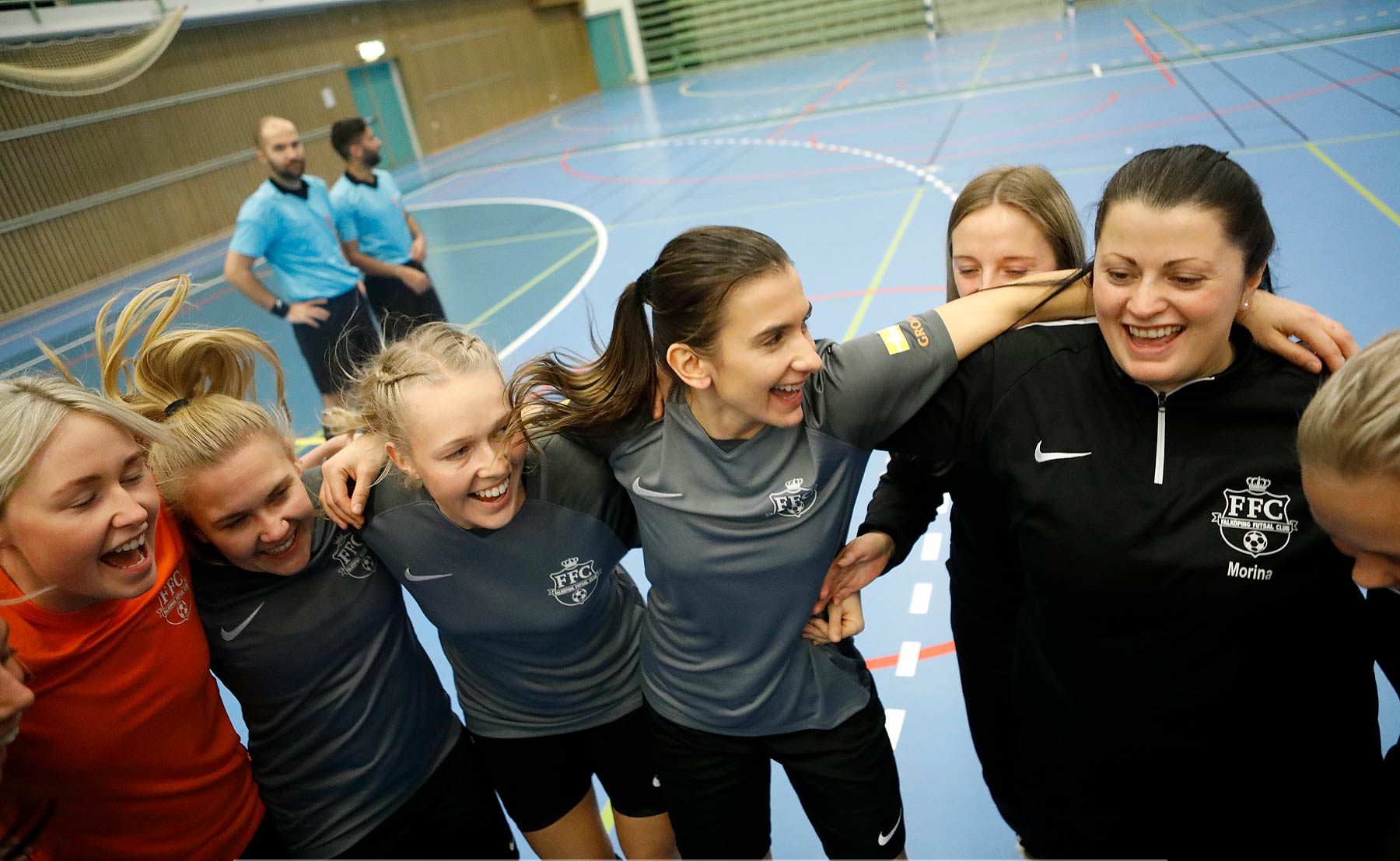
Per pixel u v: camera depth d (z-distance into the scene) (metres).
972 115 11.99
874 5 22.73
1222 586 1.25
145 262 12.23
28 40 10.44
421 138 17.91
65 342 8.91
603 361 1.66
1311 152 7.59
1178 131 9.05
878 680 3.00
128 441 1.39
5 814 1.45
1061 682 1.46
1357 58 10.58
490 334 7.14
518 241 9.99
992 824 2.41
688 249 1.42
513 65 20.98
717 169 11.88
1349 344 1.21
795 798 2.62
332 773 1.80
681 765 1.84
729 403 1.50
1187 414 1.29
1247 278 1.21
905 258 7.21
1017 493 1.42
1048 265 1.90
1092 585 1.33
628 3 24.11
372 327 5.64
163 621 1.56
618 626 2.01
